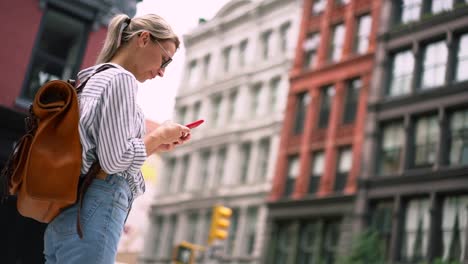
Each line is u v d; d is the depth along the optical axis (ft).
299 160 112.88
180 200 137.90
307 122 113.50
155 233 140.46
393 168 95.66
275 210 112.68
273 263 110.01
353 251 90.94
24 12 46.26
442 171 86.99
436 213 86.63
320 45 116.37
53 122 5.99
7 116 36.01
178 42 7.23
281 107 121.19
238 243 118.93
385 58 102.37
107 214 6.19
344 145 104.58
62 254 6.07
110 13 49.83
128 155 6.17
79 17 48.78
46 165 5.89
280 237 111.04
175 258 74.79
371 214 95.81
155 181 144.97
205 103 142.20
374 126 99.66
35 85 46.11
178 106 150.10
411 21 98.99
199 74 147.43
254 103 129.80
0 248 28.86
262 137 123.34
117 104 6.20
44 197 5.89
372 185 96.43
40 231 29.81
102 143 6.03
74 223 6.07
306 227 106.93
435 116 92.02
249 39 135.54
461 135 88.17
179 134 6.98
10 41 45.24
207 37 148.56
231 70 137.90
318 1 120.78
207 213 130.11
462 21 92.48
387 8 104.99
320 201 103.91
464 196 84.58
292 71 119.85
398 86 99.50
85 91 6.31
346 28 111.96
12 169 6.32
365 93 103.65
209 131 137.59
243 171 126.52
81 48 48.55
